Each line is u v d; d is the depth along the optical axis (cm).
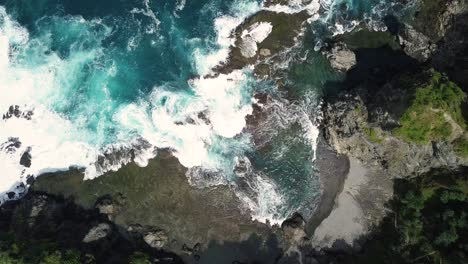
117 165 6456
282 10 6481
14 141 6550
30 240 5919
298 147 6338
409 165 5903
